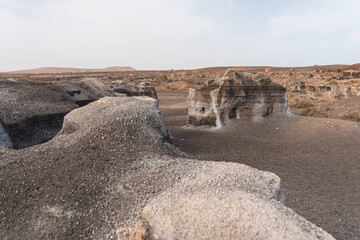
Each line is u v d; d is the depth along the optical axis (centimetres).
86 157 638
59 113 1301
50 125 1248
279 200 401
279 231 297
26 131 1127
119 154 645
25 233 461
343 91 2469
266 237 296
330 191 707
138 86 2555
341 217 582
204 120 1543
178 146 1143
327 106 1922
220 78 1546
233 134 1338
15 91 1310
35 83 1541
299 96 2736
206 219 335
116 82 2620
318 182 765
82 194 506
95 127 806
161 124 925
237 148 1112
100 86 1972
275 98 1555
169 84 5116
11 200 525
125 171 554
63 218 468
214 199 361
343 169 861
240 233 310
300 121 1452
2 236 463
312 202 647
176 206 371
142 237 375
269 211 324
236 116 1537
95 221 447
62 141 786
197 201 366
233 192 374
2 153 716
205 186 422
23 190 543
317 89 3130
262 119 1509
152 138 788
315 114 1869
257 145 1152
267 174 449
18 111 1162
